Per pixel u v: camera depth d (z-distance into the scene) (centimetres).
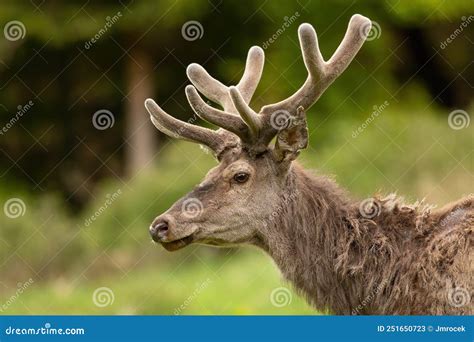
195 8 2336
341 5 2361
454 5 2419
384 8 2409
